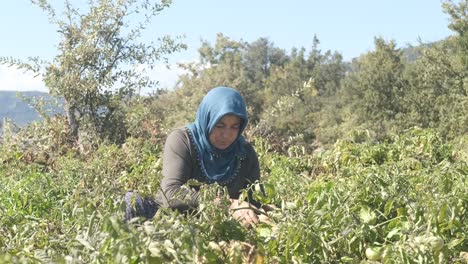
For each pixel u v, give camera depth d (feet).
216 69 154.92
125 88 41.16
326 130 155.74
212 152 14.14
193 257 8.21
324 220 10.13
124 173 13.19
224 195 10.32
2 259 7.68
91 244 8.00
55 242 10.03
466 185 12.44
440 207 10.46
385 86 152.05
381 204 11.75
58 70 39.88
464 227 11.37
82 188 10.89
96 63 40.93
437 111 138.10
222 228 9.92
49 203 18.95
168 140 14.20
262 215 11.19
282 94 237.45
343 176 15.15
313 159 23.25
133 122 39.04
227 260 9.04
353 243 10.38
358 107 154.92
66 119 39.60
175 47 41.98
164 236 8.21
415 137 22.18
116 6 41.39
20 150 32.30
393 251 9.60
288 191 15.29
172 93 122.83
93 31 40.98
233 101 13.76
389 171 12.73
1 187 22.15
